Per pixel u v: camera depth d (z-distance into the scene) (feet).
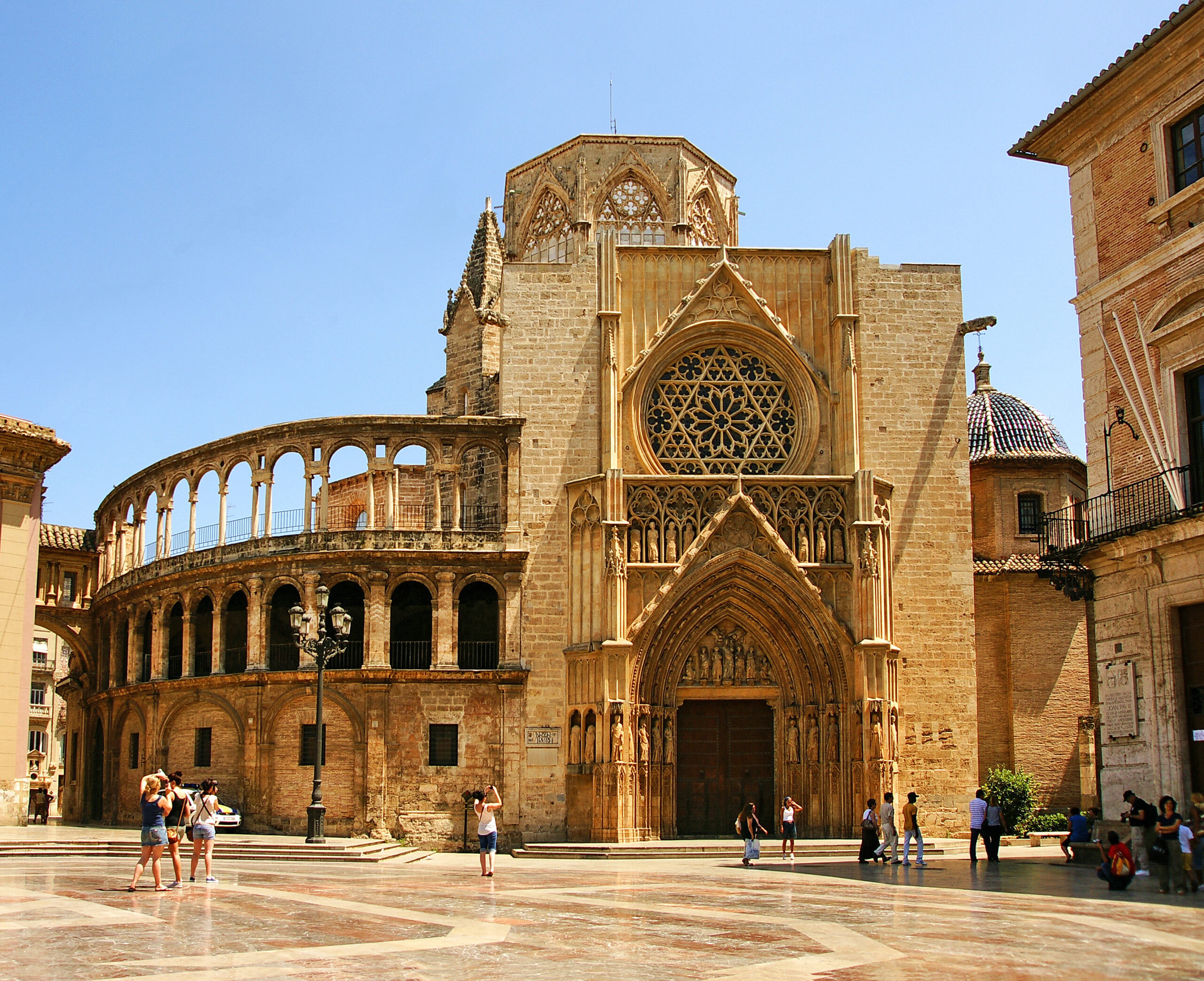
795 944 62.69
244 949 60.08
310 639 138.31
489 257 191.01
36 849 130.72
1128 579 111.96
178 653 182.91
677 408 165.99
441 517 177.88
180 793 125.18
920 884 98.37
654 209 194.29
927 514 163.53
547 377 165.17
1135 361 113.19
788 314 168.25
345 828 153.58
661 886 98.63
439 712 156.15
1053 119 121.49
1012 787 163.43
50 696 320.70
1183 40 105.60
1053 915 74.33
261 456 171.63
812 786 153.79
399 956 58.23
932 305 168.45
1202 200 105.60
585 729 153.28
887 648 153.17
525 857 142.72
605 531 154.92
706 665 159.33
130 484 196.24
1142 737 108.99
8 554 156.66
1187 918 72.74
